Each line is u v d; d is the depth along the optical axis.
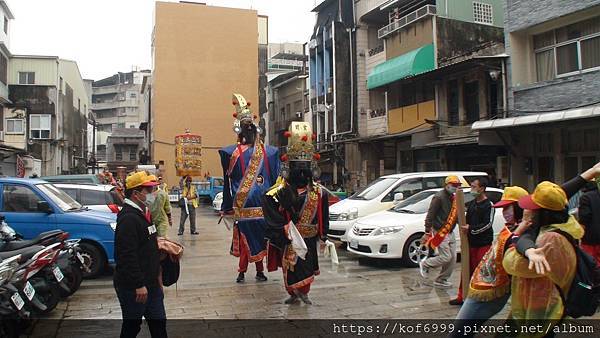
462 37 19.98
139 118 77.94
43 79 33.44
